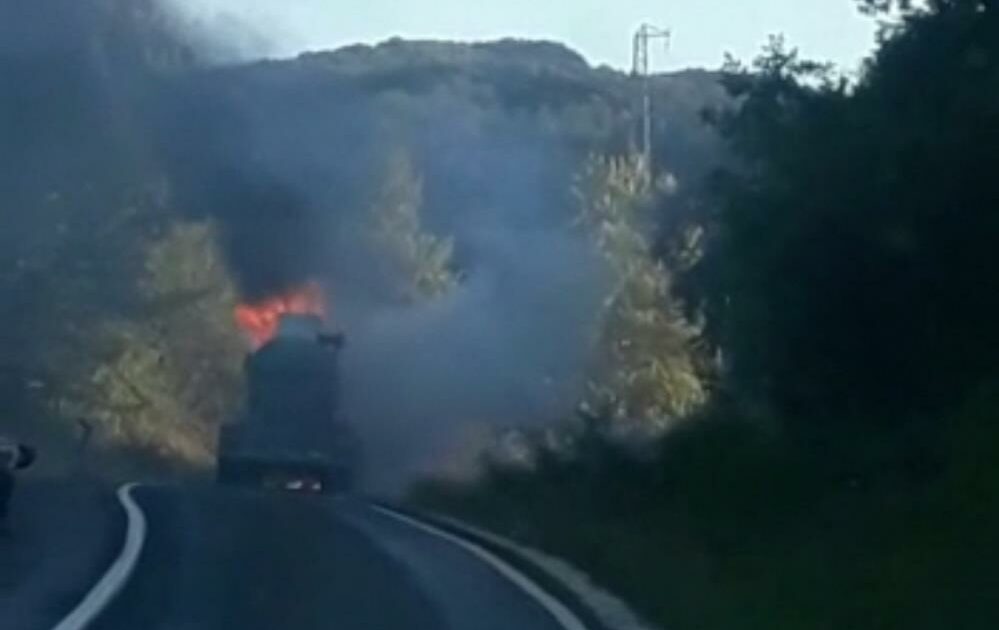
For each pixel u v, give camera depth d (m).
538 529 46.91
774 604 31.03
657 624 31.59
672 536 41.06
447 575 38.97
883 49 38.72
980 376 39.66
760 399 44.97
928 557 31.62
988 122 36.75
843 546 35.31
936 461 38.69
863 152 38.38
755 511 41.94
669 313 79.25
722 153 45.91
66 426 110.00
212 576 37.25
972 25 37.09
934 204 37.69
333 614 32.09
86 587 34.88
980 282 38.50
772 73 42.34
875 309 39.84
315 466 88.12
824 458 42.22
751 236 40.88
